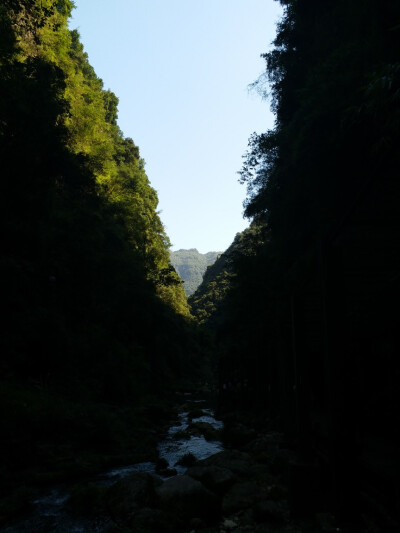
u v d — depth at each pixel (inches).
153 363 1472.7
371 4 527.2
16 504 284.0
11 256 776.3
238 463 337.7
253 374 887.1
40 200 832.9
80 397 699.4
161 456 471.5
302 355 230.2
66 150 851.4
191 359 2400.3
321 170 599.2
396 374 289.4
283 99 920.3
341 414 150.1
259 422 624.7
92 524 242.8
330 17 713.6
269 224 978.7
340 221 142.9
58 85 817.5
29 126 710.5
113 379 895.7
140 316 1397.6
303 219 762.8
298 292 236.2
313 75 593.6
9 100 679.1
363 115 403.2
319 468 213.9
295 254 813.9
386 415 257.1
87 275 1083.9
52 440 450.6
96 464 412.2
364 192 120.3
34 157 750.5
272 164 920.9
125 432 564.7
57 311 883.4
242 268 1031.0
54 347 735.7
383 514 126.2
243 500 253.3
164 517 224.8
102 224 1453.0
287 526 203.2
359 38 575.8
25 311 768.3
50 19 1520.7
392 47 493.0
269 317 690.2
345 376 151.6
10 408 449.4
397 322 285.9
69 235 1048.8
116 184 1866.4
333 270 157.0
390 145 104.9
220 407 1030.4
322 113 522.9
